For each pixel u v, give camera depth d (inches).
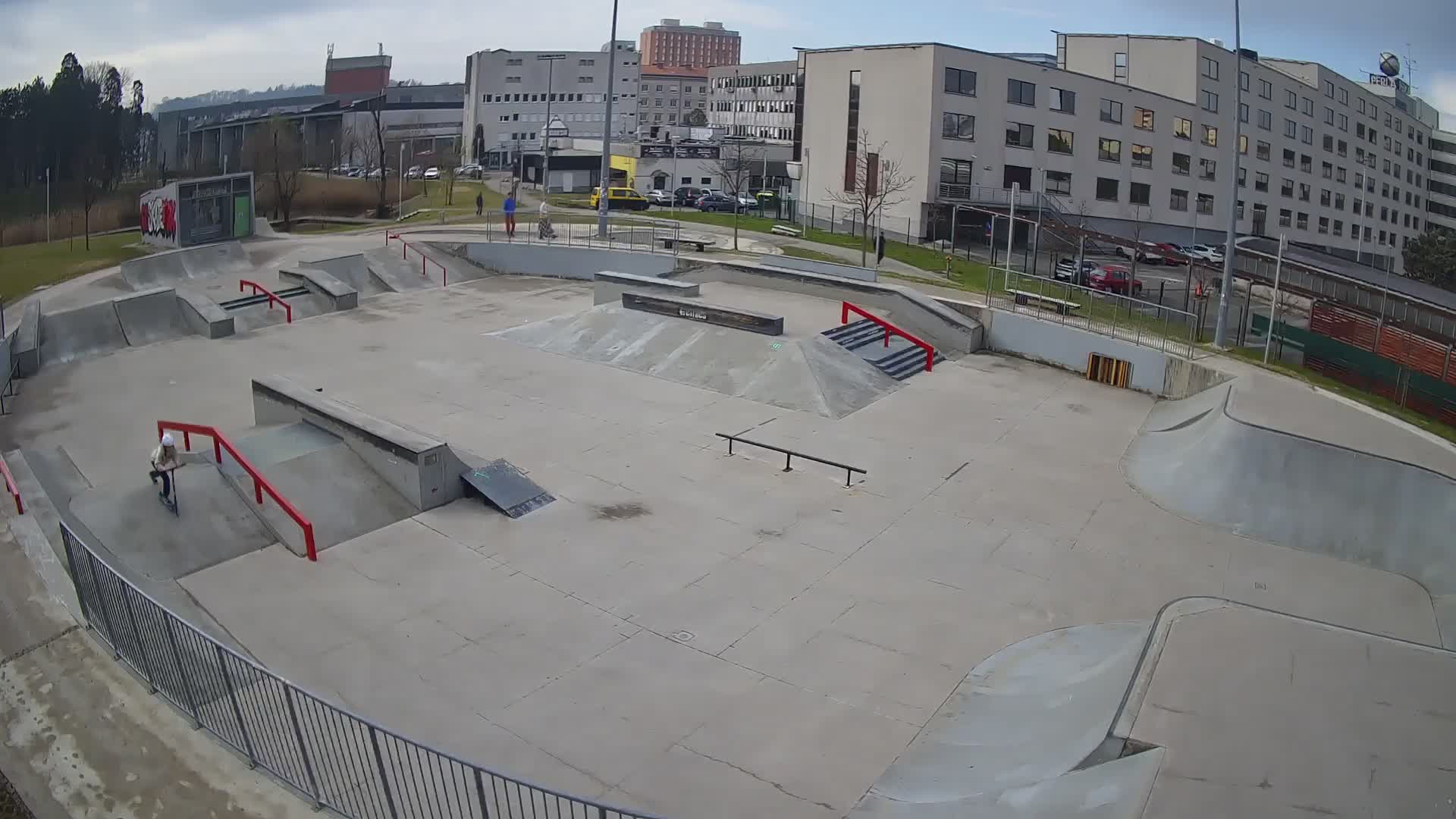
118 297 1259.8
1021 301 1330.0
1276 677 425.1
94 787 395.2
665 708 488.7
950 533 704.4
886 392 1043.3
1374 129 3435.0
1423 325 1401.3
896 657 542.0
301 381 1016.9
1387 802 346.0
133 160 4033.0
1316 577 665.0
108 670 472.4
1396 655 445.7
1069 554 680.4
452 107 5083.7
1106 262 2009.1
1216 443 796.0
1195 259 1530.5
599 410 944.9
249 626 547.2
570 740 460.4
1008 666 532.4
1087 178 2399.1
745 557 654.5
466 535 671.8
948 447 883.4
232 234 1628.9
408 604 580.4
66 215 2442.2
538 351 1156.5
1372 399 971.9
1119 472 842.8
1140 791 351.9
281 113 4419.3
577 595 598.2
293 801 386.6
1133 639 515.8
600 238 1736.0
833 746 463.2
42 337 1094.4
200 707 435.5
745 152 2908.5
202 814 378.3
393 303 1409.9
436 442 716.0
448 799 346.0
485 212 2222.0
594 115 4362.7
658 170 2960.1
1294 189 3026.6
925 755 453.1
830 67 2304.4
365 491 707.4
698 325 1136.8
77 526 589.0
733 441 871.7
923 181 2144.4
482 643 541.3
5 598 536.1
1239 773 360.5
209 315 1203.2
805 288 1400.1
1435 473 689.6
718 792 427.5
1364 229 3437.5
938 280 1579.7
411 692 492.1
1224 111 2706.7
